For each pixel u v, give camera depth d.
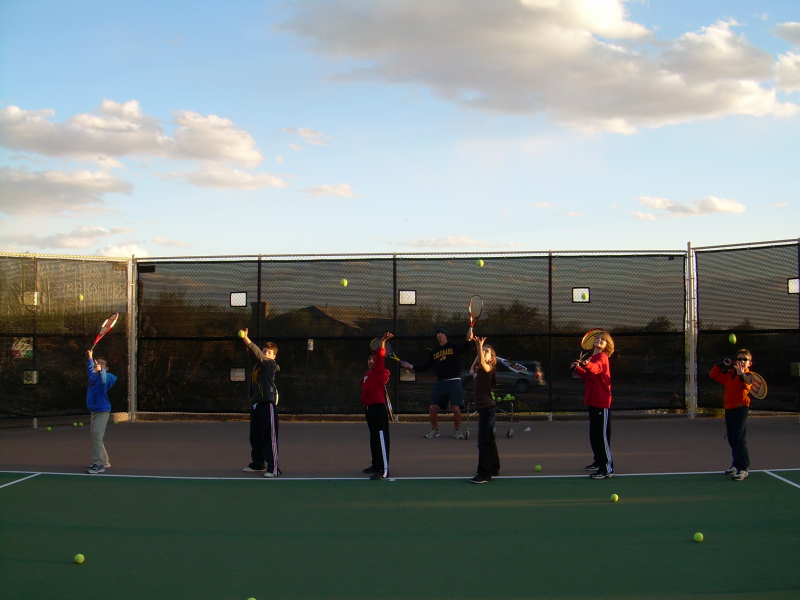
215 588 5.02
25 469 9.09
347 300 12.89
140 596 4.88
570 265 12.84
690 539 6.05
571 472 8.71
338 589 4.99
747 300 12.52
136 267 13.38
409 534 6.26
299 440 11.24
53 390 12.59
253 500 7.48
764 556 5.61
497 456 8.55
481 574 5.26
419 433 11.84
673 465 9.07
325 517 6.81
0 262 12.23
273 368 8.76
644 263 12.91
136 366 13.35
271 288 13.05
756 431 11.73
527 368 12.73
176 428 12.64
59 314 12.70
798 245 12.05
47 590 5.00
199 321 13.20
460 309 12.78
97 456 8.86
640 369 12.83
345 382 12.83
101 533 6.34
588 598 4.79
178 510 7.09
